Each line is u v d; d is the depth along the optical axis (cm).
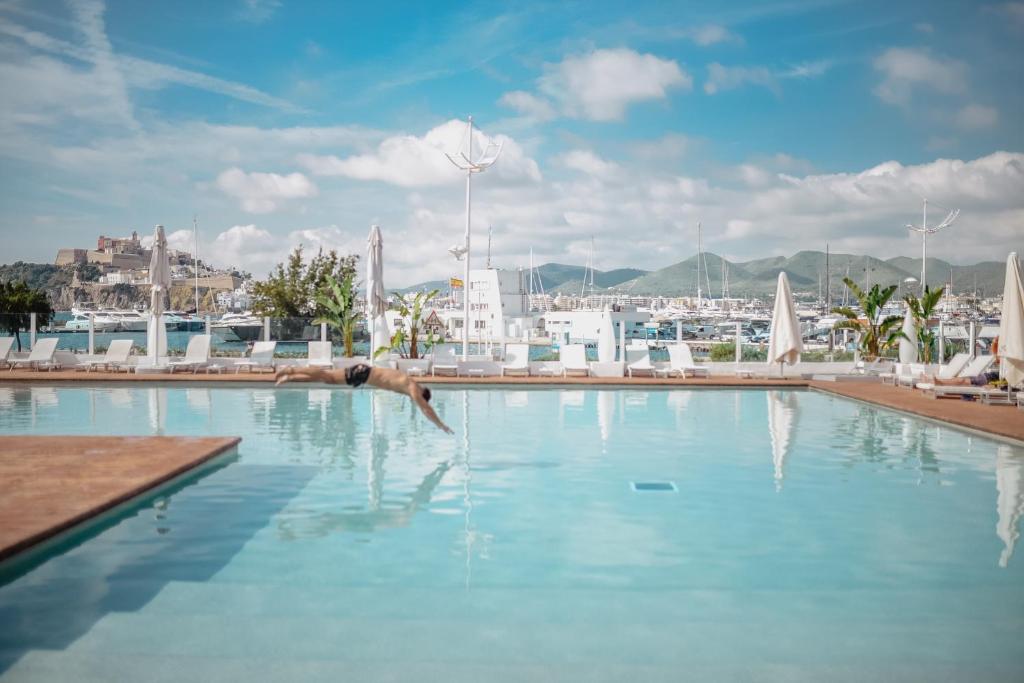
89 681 381
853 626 463
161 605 488
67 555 587
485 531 666
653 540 642
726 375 2159
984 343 2309
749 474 912
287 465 939
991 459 1011
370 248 2086
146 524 674
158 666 399
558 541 638
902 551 615
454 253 2188
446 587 525
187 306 14538
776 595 515
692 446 1101
